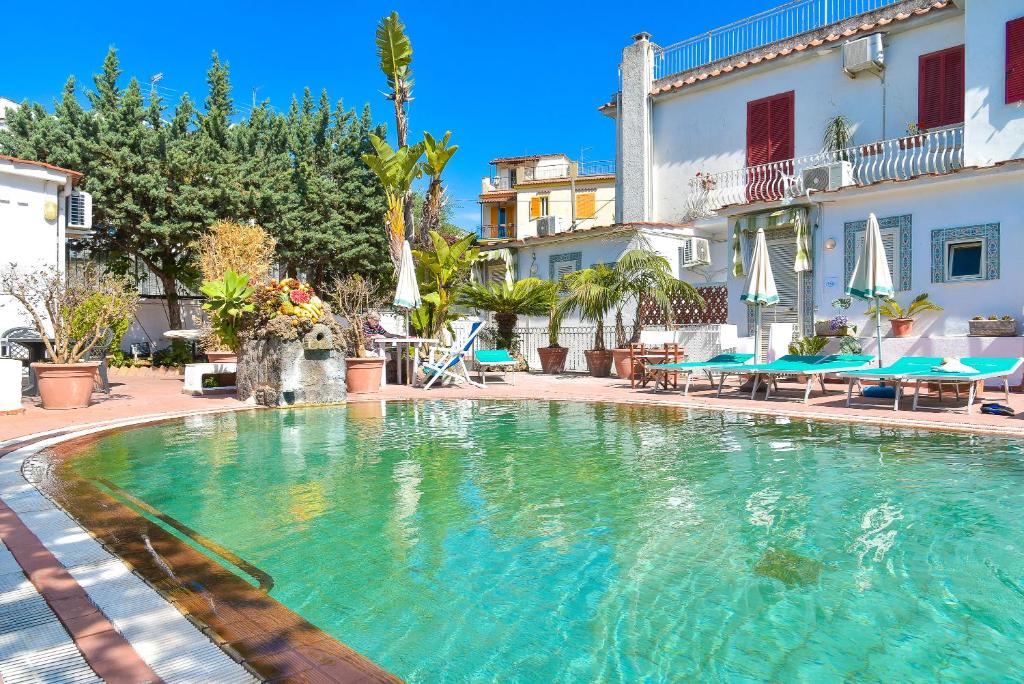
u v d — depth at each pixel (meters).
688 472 5.01
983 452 5.69
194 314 20.78
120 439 6.61
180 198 17.42
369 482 4.71
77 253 18.14
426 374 13.05
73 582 2.57
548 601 2.67
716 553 3.22
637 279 13.66
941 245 11.45
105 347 10.88
